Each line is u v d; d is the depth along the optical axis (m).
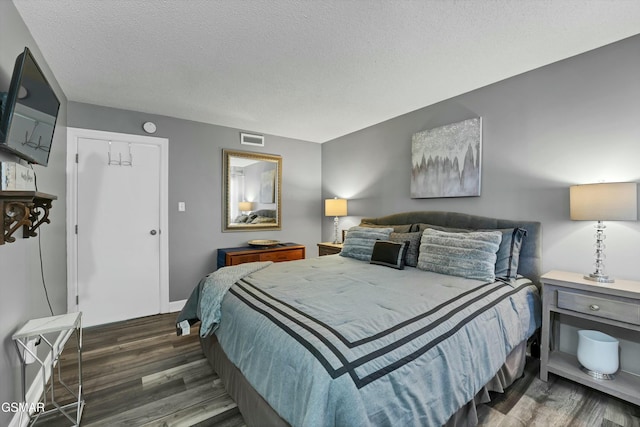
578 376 1.80
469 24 1.73
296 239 4.45
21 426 1.50
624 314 1.62
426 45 1.95
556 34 1.83
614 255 1.96
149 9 1.59
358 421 0.92
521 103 2.38
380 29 1.78
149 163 3.26
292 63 2.19
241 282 1.97
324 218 4.64
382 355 1.09
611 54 1.95
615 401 1.71
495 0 1.53
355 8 1.59
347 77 2.42
